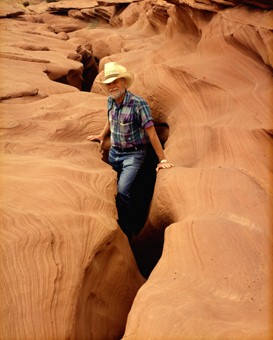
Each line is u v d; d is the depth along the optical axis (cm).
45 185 356
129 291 351
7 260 261
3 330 224
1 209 304
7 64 838
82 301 272
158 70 612
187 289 260
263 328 217
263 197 341
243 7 606
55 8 2417
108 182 418
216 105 511
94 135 543
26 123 513
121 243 365
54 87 733
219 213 326
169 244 308
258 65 547
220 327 220
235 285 259
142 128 464
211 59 598
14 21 1742
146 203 583
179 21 814
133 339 228
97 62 1452
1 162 400
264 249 287
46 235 287
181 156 475
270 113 447
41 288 252
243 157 402
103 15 2088
